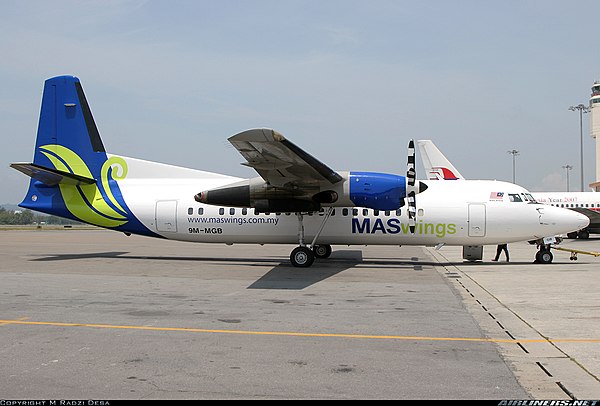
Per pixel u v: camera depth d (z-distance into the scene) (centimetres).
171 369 637
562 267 1803
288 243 1950
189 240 1986
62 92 2022
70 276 1545
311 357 689
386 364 656
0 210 15462
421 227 1858
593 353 700
